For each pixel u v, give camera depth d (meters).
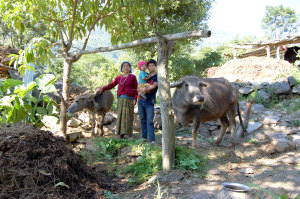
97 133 6.45
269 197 2.81
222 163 4.13
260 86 7.29
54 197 2.69
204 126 6.29
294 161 3.93
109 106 6.56
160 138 5.73
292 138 4.99
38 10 4.64
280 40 10.03
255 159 4.27
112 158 4.55
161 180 3.48
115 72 11.10
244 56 15.83
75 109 5.80
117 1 4.61
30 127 3.71
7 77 8.21
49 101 5.95
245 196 2.87
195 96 4.18
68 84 5.45
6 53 8.48
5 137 3.26
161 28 11.44
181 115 4.82
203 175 3.61
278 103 6.84
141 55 12.23
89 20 5.58
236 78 8.14
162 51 3.74
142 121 5.26
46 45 4.97
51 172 3.01
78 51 5.06
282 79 7.48
